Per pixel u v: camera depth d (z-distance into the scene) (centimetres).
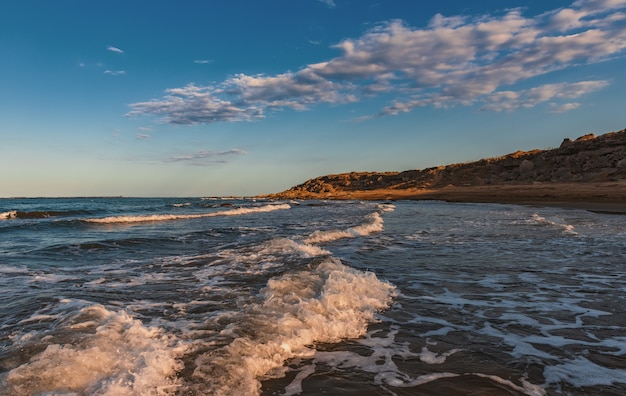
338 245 1211
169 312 512
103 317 453
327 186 12694
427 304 591
